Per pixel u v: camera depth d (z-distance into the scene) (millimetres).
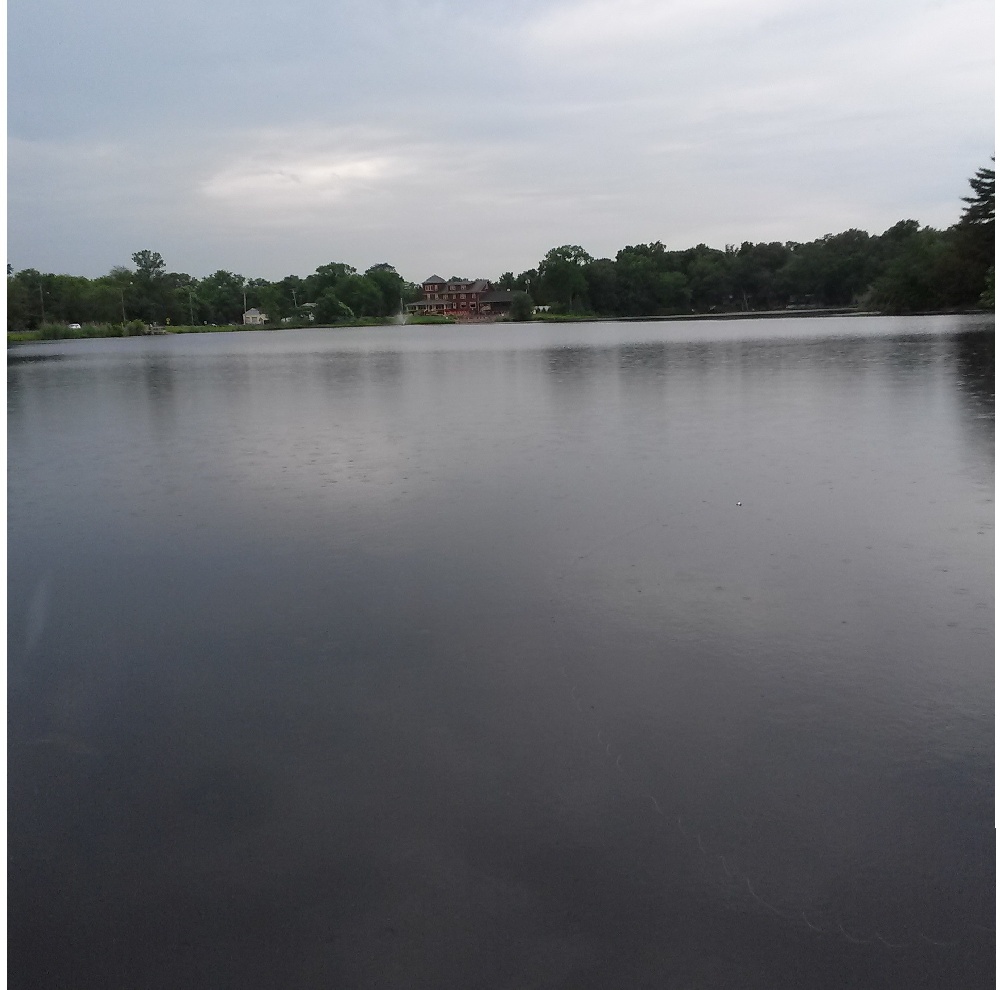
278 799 2598
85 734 3021
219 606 4133
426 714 3049
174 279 112750
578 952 2012
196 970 2000
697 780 2607
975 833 2342
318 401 12609
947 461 6605
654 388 12648
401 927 2100
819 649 3439
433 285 125625
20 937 2109
